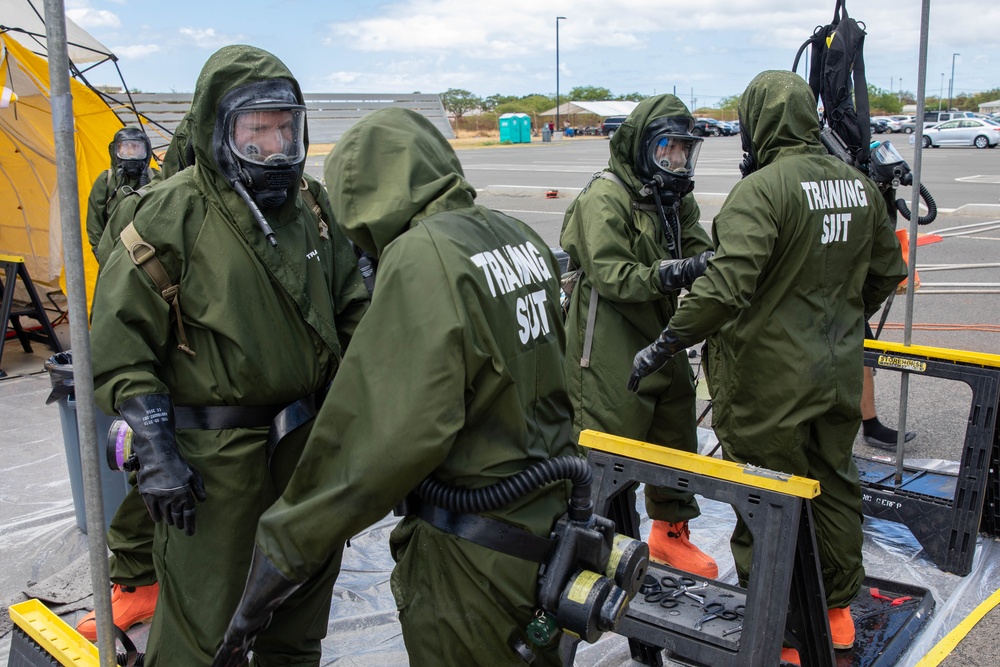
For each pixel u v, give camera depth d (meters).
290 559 1.73
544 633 1.87
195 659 2.31
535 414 1.96
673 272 3.19
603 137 60.81
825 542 3.09
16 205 7.83
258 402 2.35
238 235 2.28
